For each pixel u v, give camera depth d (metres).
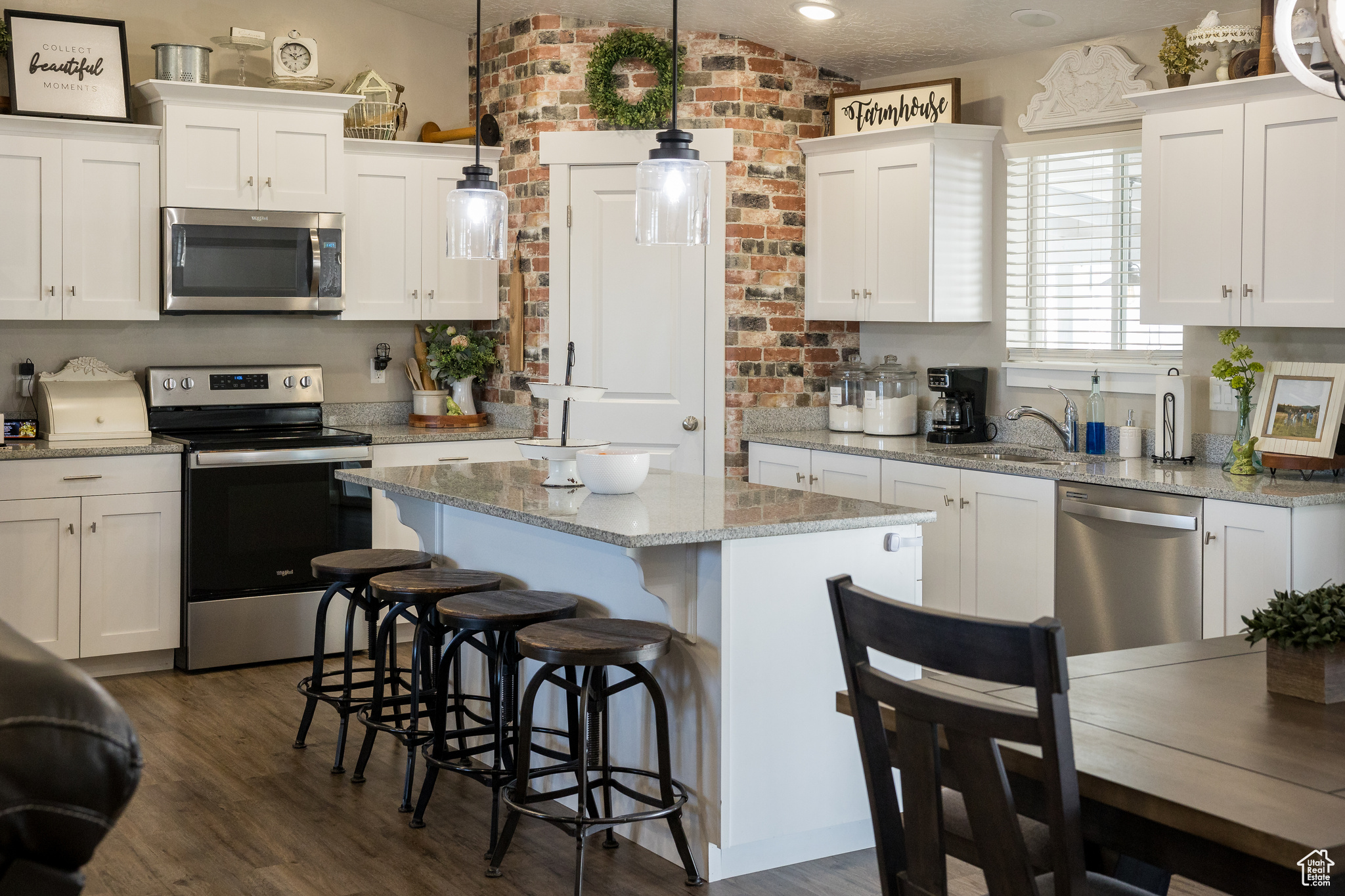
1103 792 1.53
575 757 3.20
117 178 4.85
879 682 1.59
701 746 2.97
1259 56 3.96
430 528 4.11
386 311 5.53
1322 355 4.08
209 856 3.05
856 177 5.34
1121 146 4.75
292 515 4.95
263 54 5.45
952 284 5.15
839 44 5.32
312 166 5.18
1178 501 3.82
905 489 4.84
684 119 5.40
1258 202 3.92
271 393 5.45
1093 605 4.11
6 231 4.65
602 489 3.46
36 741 0.78
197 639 4.79
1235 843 1.39
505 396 5.77
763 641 2.96
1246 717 1.81
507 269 5.71
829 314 5.51
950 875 2.97
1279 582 3.53
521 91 5.55
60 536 4.55
